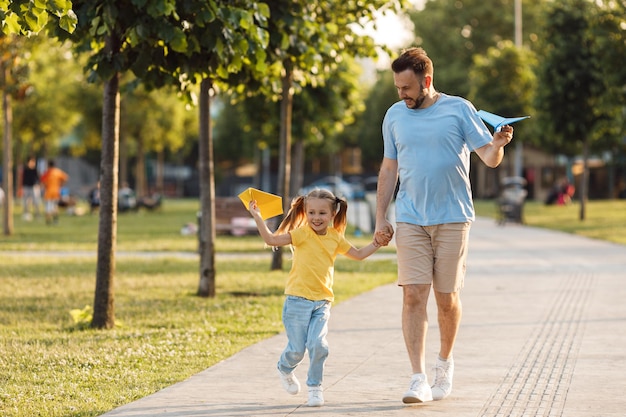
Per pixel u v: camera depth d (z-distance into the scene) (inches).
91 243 1167.0
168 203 3014.3
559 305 591.5
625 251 1048.8
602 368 389.1
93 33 447.5
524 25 3243.1
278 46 553.9
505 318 534.6
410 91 322.7
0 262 892.0
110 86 493.0
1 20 352.8
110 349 430.0
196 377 368.8
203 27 443.2
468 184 329.1
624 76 1466.5
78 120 2573.8
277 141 1286.9
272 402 324.8
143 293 658.8
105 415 304.5
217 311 566.9
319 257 324.2
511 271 826.2
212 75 488.7
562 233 1409.9
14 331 489.4
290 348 323.3
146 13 432.1
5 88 1178.0
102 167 499.8
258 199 334.3
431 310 565.9
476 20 3324.3
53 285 709.3
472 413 309.0
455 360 407.2
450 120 323.3
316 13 669.9
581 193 1753.2
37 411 308.2
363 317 537.6
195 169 4101.9
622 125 1648.6
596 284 716.0
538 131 1817.2
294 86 756.6
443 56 3319.4
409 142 324.8
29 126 2098.9
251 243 1200.8
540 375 374.6
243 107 1209.4
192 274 800.3
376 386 353.1
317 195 324.5
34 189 1807.3
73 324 514.6
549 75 1715.1
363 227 1546.5
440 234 323.9
